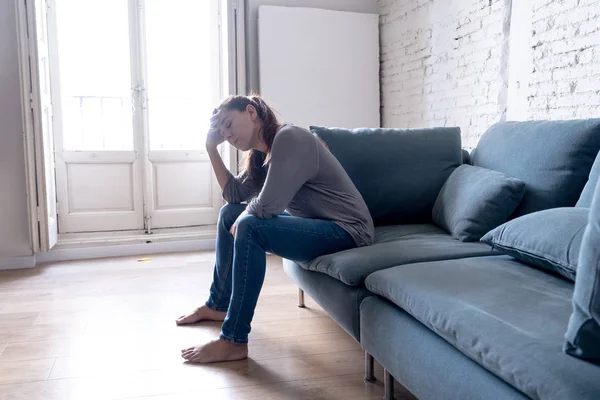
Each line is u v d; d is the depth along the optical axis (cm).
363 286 172
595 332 87
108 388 174
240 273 189
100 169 409
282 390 172
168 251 405
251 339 217
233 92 398
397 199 236
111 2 406
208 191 436
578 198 178
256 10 414
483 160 228
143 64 411
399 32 421
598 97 246
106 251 390
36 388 174
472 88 339
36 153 351
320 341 215
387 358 149
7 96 348
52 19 390
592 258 90
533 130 204
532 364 93
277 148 186
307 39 417
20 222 356
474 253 178
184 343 212
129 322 239
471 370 112
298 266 230
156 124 431
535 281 136
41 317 247
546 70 277
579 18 254
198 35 430
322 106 424
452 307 122
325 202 198
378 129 249
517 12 296
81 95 410
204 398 167
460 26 347
